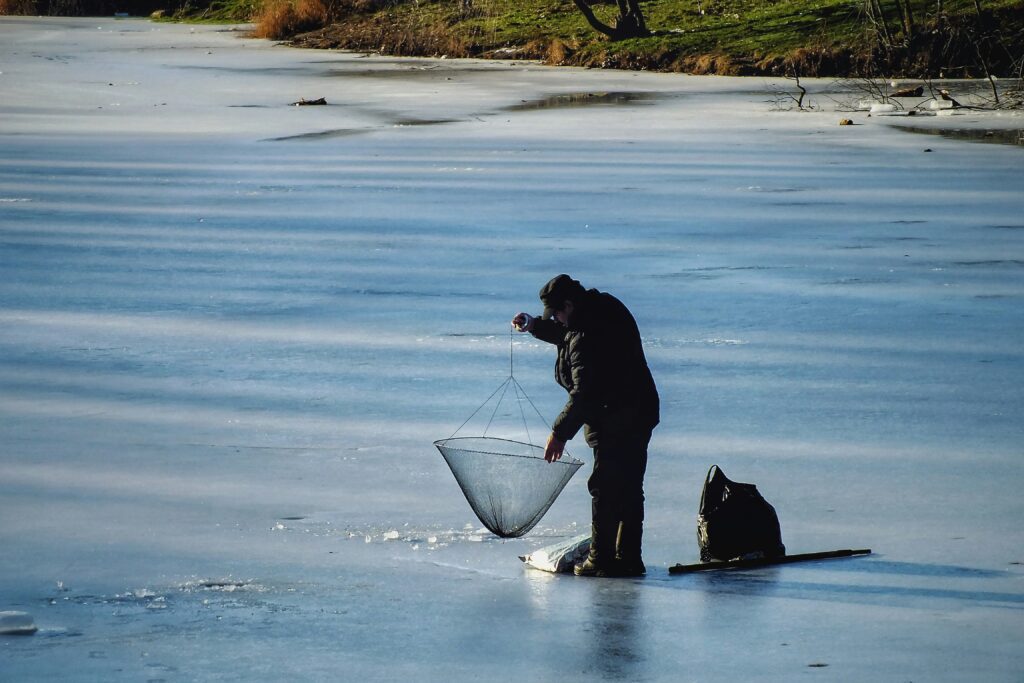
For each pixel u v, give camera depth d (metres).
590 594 14.73
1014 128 78.75
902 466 19.84
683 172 58.44
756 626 13.66
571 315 15.38
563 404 23.69
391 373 25.94
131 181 56.28
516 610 14.19
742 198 50.47
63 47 163.12
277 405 23.69
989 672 12.32
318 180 56.47
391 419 22.77
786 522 17.38
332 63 140.25
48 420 22.67
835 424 22.23
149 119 86.88
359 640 13.23
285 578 15.22
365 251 39.91
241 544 16.48
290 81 118.31
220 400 24.03
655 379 25.42
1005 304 31.92
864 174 57.53
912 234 42.34
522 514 15.99
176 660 12.67
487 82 116.25
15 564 15.66
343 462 20.30
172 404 23.77
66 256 39.12
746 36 128.12
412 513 17.84
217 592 14.73
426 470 19.84
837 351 27.53
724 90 105.94
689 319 30.72
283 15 178.38
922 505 18.02
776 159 63.34
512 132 77.31
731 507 15.99
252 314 31.52
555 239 41.62
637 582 15.22
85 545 16.39
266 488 18.95
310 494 18.67
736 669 12.44
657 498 18.53
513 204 49.09
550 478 15.88
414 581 15.16
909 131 77.19
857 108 91.38
